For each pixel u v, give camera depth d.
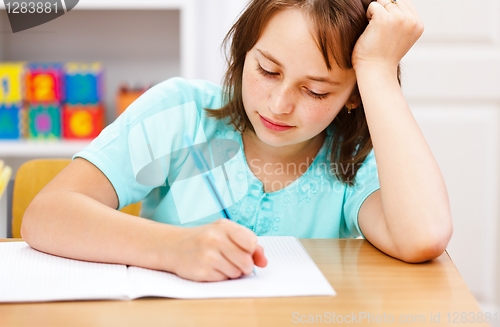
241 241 0.70
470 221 1.99
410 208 0.81
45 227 0.79
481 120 1.96
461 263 2.01
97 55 2.17
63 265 0.75
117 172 0.93
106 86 2.19
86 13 2.14
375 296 0.67
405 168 0.84
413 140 0.86
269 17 0.86
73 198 0.82
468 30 1.93
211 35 2.06
